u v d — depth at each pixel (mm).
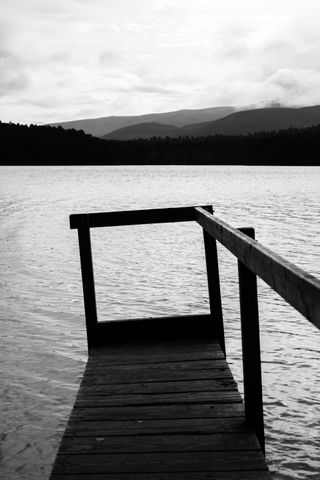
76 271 14047
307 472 4746
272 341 8336
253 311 3123
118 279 13094
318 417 5758
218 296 5133
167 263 15484
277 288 2064
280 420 5691
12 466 4801
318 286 1598
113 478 2814
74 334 8656
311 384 6637
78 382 6691
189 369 4391
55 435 5363
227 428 3305
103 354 4910
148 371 4398
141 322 5289
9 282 12586
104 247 18750
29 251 17359
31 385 6578
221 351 4820
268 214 31094
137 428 3371
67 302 10766
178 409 3627
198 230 23781
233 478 2748
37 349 7906
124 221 5262
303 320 9523
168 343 5148
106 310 10164
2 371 7016
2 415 5773
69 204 37844
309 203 39812
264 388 6512
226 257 16469
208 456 2986
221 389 3936
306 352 7816
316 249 17938
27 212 31750
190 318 5297
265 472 2791
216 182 77812
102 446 3162
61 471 2904
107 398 3875
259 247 2463
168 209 5312
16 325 9133
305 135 199875
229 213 31625
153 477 2805
